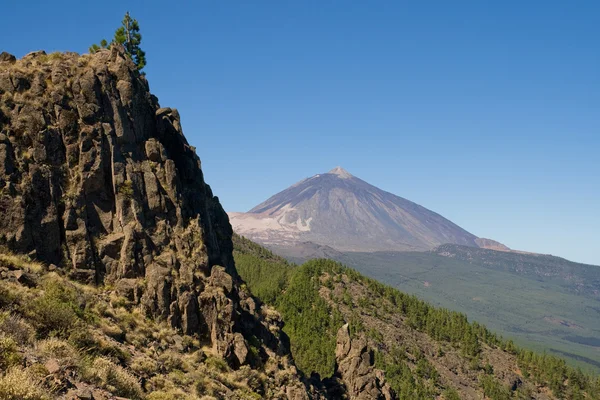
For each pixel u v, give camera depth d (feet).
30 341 63.98
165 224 118.62
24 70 114.01
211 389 93.20
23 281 82.12
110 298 98.12
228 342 112.78
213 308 113.60
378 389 203.72
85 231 103.24
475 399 636.48
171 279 108.47
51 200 100.68
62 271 96.73
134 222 111.55
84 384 59.93
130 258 106.22
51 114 110.01
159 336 97.81
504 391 654.94
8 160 98.43
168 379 85.46
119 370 72.02
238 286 149.69
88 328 79.20
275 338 141.59
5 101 106.22
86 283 99.04
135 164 119.75
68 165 107.86
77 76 117.80
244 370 109.70
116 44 138.00
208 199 162.81
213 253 136.67
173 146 143.74
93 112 115.24
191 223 126.62
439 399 604.90
